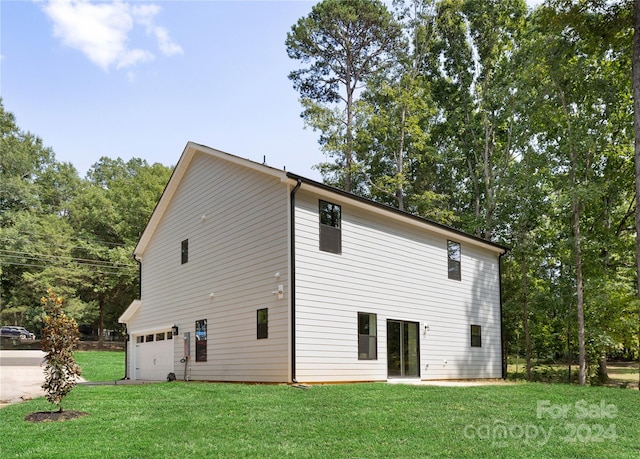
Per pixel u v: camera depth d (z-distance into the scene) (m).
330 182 34.78
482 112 30.58
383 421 8.57
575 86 22.45
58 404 9.35
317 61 34.78
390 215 16.61
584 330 22.81
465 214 31.89
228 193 16.42
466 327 19.67
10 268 41.84
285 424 8.27
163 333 19.45
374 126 31.16
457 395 11.48
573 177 22.52
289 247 13.60
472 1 29.92
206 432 7.77
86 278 41.69
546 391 12.94
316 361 13.69
